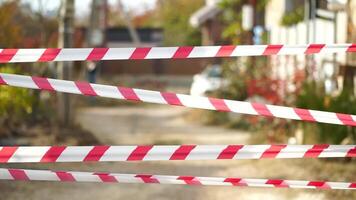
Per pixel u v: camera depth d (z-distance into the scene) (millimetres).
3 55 4027
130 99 4098
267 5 20734
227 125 16641
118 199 7672
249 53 4141
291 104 11789
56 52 4051
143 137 14211
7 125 11914
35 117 13070
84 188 8117
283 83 12484
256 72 16594
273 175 8922
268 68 15516
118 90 4094
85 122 16969
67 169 9180
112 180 4273
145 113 21297
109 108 22859
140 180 4293
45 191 7844
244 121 16109
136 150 4152
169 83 38500
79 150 4133
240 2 24266
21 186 7945
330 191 7496
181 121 18547
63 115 12852
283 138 11859
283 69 15062
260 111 4164
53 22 16156
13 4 14133
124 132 15164
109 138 13633
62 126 12727
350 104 9680
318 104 10039
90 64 25125
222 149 4203
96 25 24797
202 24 34344
